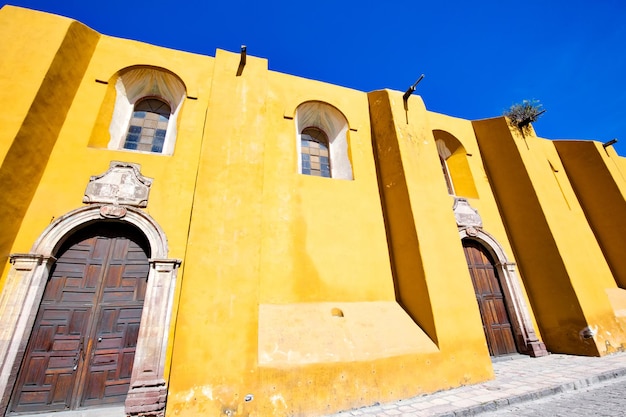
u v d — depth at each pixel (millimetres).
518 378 5363
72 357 4367
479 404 4242
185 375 4027
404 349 5078
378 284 6266
